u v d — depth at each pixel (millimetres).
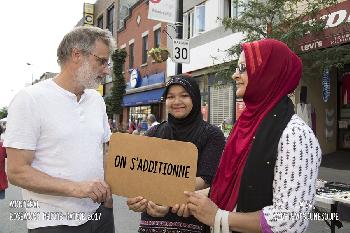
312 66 7945
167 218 2539
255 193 1665
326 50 7809
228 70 8594
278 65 1768
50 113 2271
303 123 1700
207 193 2227
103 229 2609
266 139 1674
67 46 2346
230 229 1718
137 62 22375
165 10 9164
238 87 1881
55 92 2330
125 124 23875
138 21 22266
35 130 2225
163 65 18703
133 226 5867
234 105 13266
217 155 2625
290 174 1590
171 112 2744
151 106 20641
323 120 11758
